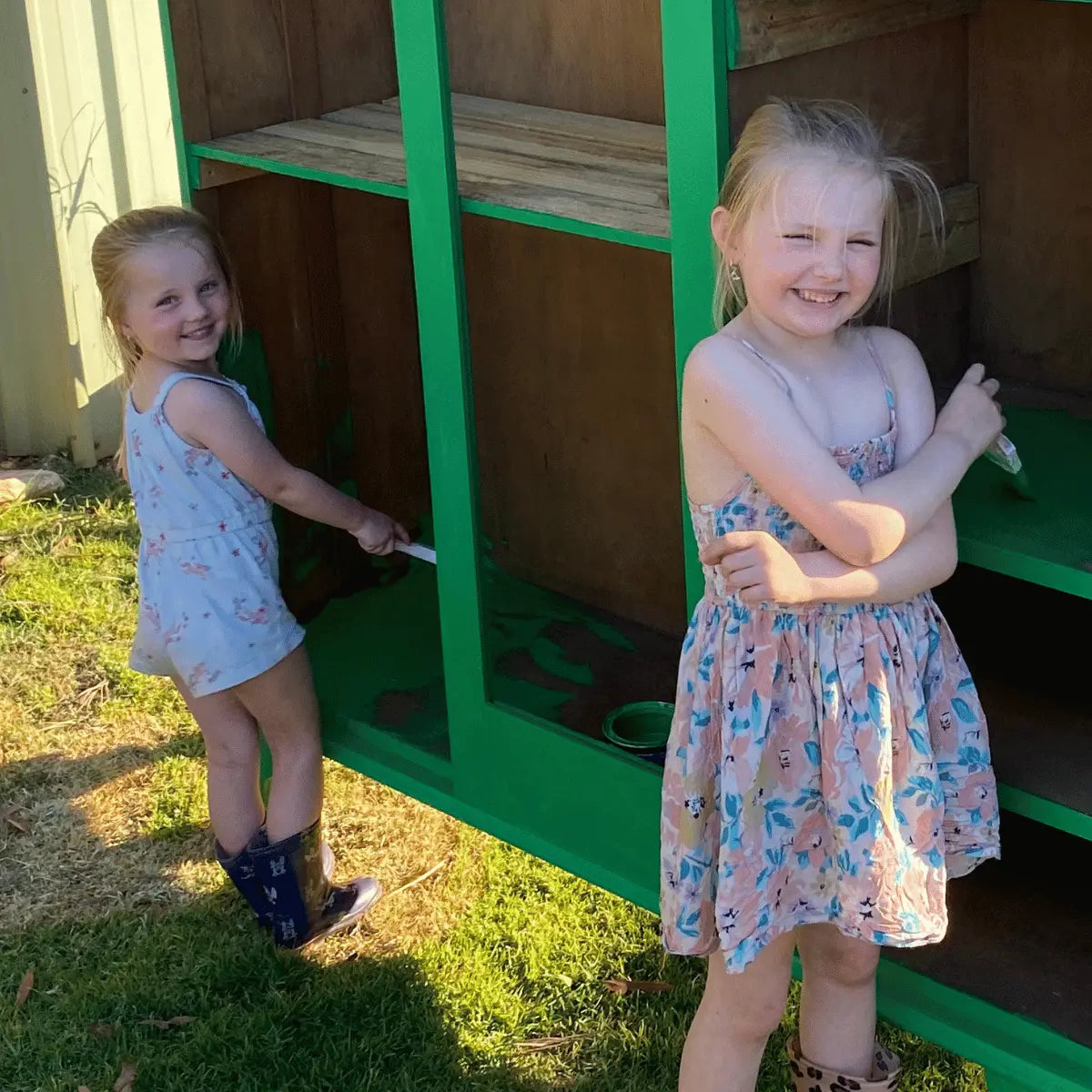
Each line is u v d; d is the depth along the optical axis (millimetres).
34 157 4297
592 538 2975
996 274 2336
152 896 2902
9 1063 2523
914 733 1876
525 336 2943
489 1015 2588
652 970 2660
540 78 2703
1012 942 2156
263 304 2877
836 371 1884
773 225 1755
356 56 2846
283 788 2686
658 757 2391
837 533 1788
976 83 2258
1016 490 2029
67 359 4465
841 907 1902
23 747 3330
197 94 2635
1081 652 2244
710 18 1807
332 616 3117
